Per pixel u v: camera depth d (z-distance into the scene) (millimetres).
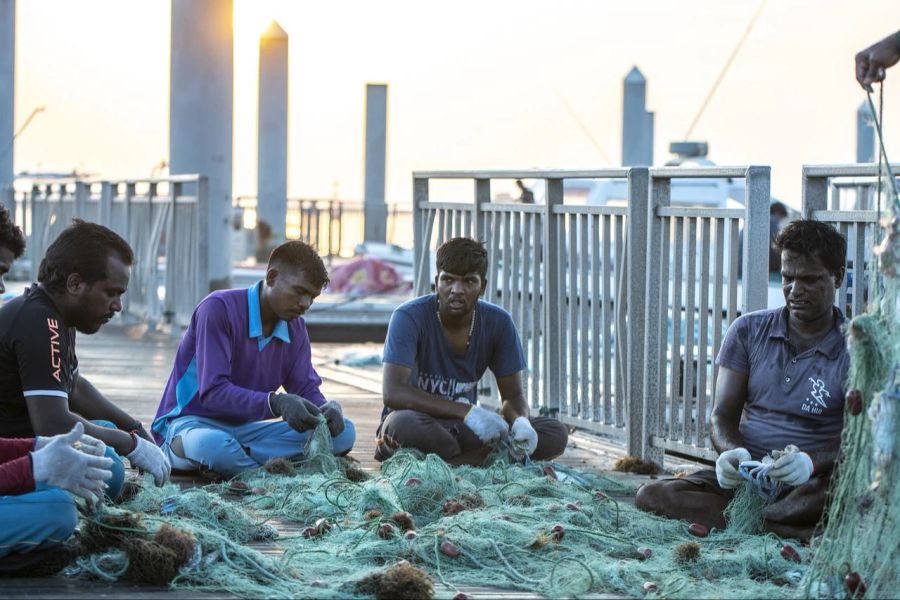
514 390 5555
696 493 4352
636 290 5691
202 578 3477
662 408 5617
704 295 5336
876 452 3186
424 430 5168
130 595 3363
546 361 6379
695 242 5406
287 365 5371
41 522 3441
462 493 4402
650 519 4277
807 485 4086
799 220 4273
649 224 5586
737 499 4207
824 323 4320
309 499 4422
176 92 12305
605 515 4316
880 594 3223
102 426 4238
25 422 3896
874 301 3332
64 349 3875
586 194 13211
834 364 4262
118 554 3535
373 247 21281
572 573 3572
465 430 5254
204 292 10430
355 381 8703
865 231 4660
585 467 5730
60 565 3541
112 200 12570
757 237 5082
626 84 18312
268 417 5125
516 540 3830
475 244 5355
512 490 4605
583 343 6125
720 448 4332
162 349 10078
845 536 3289
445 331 5418
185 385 5227
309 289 5156
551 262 6332
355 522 4184
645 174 5660
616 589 3547
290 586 3441
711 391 5398
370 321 12938
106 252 3869
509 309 6816
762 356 4383
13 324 3809
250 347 5223
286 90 20359
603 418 6008
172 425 5145
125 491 4184
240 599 3344
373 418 7047
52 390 3803
